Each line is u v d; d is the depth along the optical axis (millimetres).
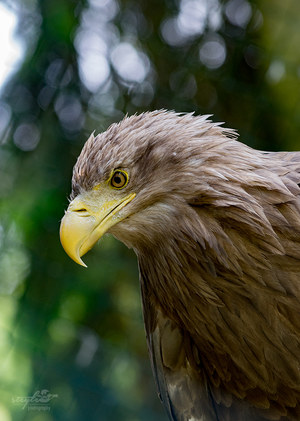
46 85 9539
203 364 6789
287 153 6422
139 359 10102
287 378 6082
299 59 10250
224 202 5527
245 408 6656
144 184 5766
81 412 9188
